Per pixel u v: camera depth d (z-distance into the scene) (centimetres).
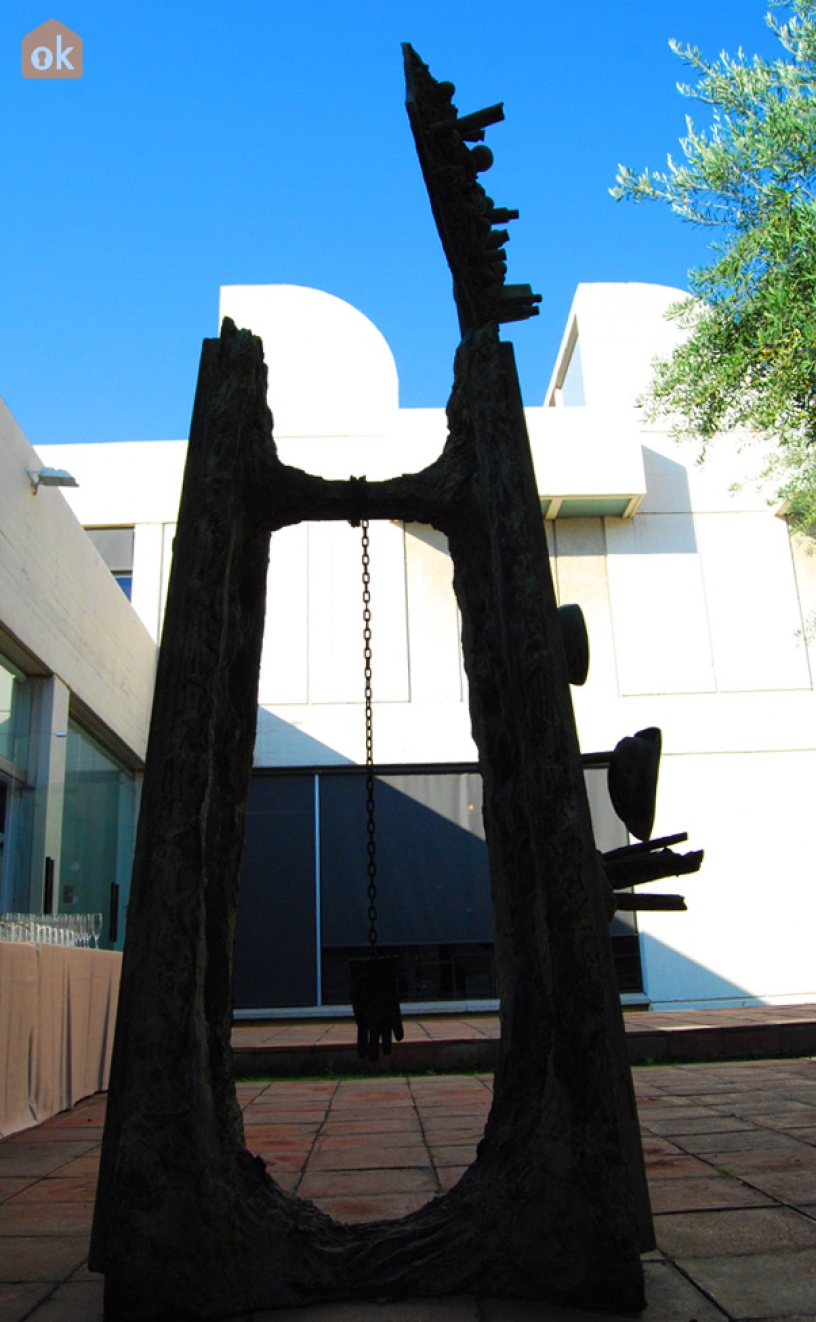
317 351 1342
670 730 1269
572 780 255
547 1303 227
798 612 1315
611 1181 229
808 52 691
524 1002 267
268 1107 548
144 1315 220
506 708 288
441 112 339
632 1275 222
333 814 1250
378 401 1327
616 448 1288
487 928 1223
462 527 310
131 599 1303
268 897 1222
